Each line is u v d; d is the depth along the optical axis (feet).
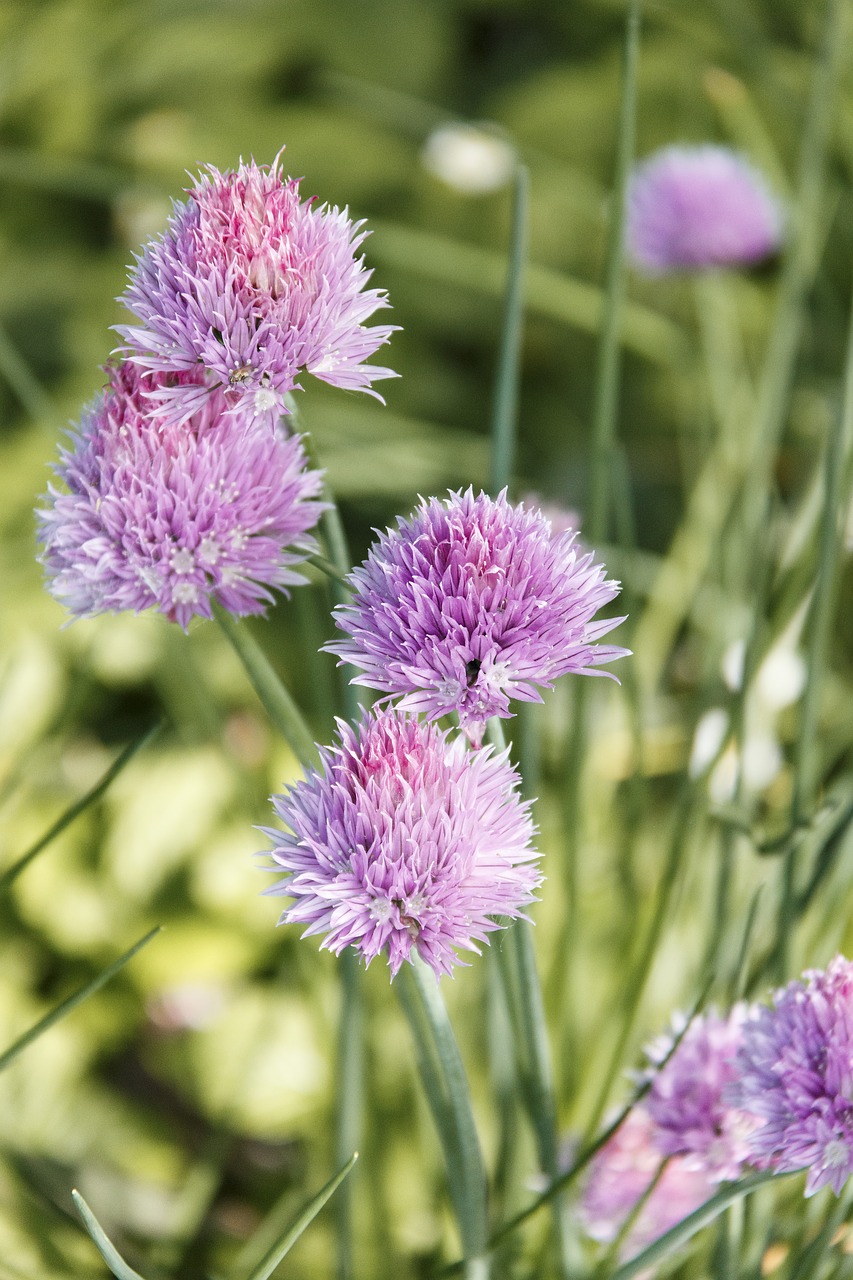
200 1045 2.02
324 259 1.44
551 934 1.89
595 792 2.10
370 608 1.40
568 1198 1.51
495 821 1.39
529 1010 1.47
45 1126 1.94
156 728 1.52
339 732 1.40
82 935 2.11
